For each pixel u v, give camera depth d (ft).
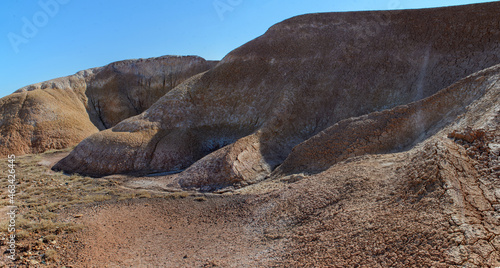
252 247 25.50
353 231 21.18
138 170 67.10
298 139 63.31
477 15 68.23
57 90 136.36
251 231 29.32
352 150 43.19
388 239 18.30
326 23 85.66
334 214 25.41
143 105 151.64
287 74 78.69
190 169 56.34
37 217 38.32
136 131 75.25
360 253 18.45
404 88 64.49
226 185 49.93
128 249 28.58
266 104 75.56
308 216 27.45
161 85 154.30
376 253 17.78
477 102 35.35
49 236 30.94
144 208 42.22
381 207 22.84
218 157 54.49
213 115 80.94
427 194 20.58
